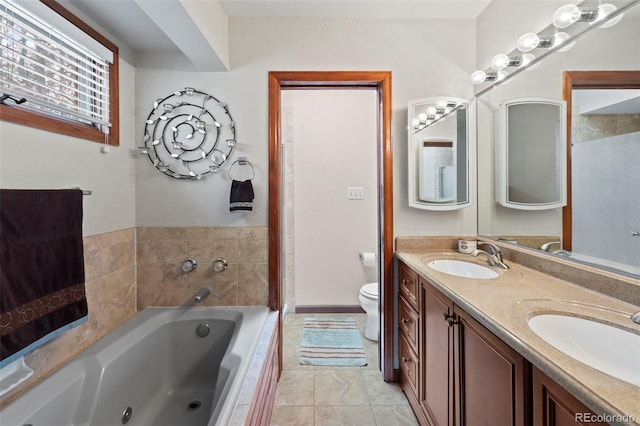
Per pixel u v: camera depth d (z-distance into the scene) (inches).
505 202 67.8
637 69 38.8
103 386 53.2
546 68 55.3
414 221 78.5
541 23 56.2
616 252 41.3
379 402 68.9
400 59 77.4
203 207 77.3
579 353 34.1
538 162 57.1
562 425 26.1
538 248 57.8
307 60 76.7
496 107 70.4
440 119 76.9
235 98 76.7
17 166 45.4
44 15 48.6
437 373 52.8
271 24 76.5
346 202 118.5
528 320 35.5
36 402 43.6
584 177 47.0
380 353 81.0
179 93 76.4
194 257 77.3
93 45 60.7
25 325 41.8
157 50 76.4
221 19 70.9
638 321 32.4
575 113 48.9
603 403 21.3
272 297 77.1
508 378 33.4
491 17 71.3
